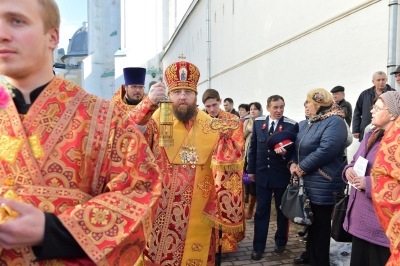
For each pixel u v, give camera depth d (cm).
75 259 99
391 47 512
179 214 265
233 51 1393
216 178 272
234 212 270
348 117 560
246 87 1227
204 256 269
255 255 395
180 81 277
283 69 904
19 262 100
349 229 258
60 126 110
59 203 105
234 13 1371
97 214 101
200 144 278
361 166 253
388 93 235
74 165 108
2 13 99
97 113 116
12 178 106
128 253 104
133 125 122
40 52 107
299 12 811
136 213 107
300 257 383
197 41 2133
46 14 107
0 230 87
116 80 3541
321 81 716
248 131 611
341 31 645
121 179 112
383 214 173
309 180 332
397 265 162
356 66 603
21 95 112
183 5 2845
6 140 107
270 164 400
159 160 261
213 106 417
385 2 533
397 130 180
